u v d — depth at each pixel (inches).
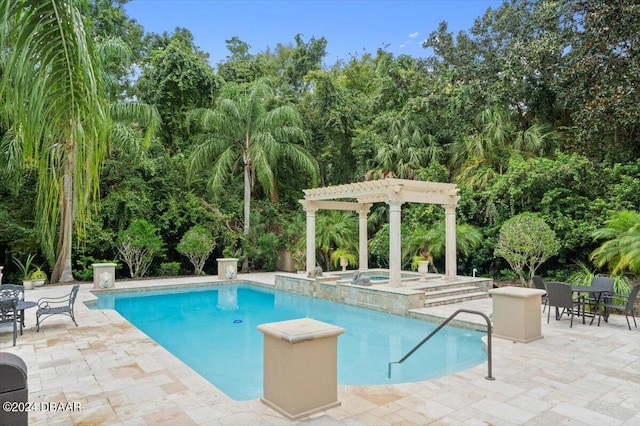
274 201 784.3
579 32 490.9
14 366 107.0
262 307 442.0
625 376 193.0
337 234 650.2
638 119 430.9
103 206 598.9
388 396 170.9
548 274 486.3
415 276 506.0
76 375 198.1
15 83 86.0
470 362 248.4
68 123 96.0
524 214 450.9
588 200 474.6
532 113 618.2
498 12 645.9
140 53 874.8
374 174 683.4
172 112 753.6
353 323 360.5
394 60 792.9
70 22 89.4
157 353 235.1
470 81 621.0
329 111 786.2
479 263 546.9
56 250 565.6
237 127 679.7
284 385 151.9
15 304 256.2
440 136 693.9
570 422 146.4
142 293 524.1
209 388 180.9
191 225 691.4
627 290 337.4
